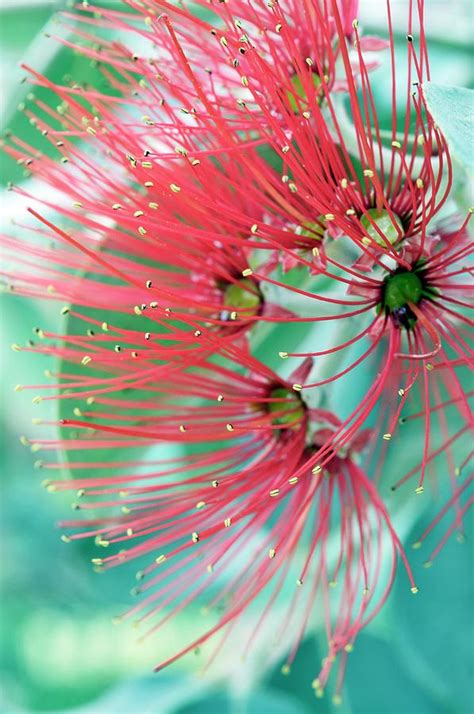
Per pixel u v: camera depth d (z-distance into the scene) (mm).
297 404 287
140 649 348
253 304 289
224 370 287
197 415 289
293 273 292
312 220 275
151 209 278
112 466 293
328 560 326
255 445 292
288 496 330
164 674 341
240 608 289
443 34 334
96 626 350
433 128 265
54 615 357
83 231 308
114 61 290
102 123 279
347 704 327
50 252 293
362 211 270
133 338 280
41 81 287
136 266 292
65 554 367
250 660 336
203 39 286
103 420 308
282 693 331
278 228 278
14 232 338
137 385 285
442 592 320
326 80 276
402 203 271
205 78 286
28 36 344
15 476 391
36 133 328
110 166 294
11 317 369
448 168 264
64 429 305
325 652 331
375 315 276
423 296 275
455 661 318
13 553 374
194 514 286
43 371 372
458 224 271
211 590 339
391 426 273
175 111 290
